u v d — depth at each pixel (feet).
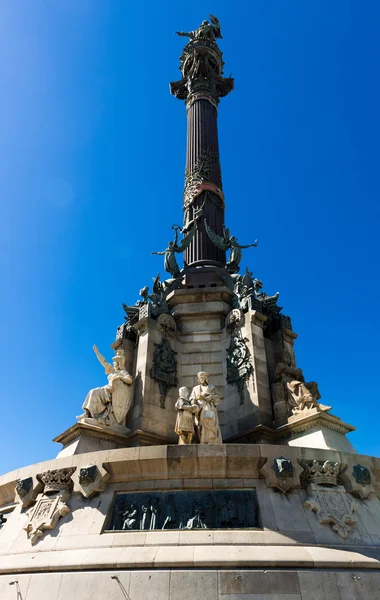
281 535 38.65
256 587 33.27
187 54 126.31
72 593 34.94
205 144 107.86
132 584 34.27
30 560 39.45
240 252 90.68
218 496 42.34
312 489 42.52
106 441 60.29
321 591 33.42
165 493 43.19
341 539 39.45
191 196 100.17
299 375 68.39
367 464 46.96
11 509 51.13
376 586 34.55
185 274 86.79
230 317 75.36
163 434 64.85
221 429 66.54
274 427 62.54
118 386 65.26
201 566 34.86
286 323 77.25
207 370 72.90
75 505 44.45
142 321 74.23
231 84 127.24
